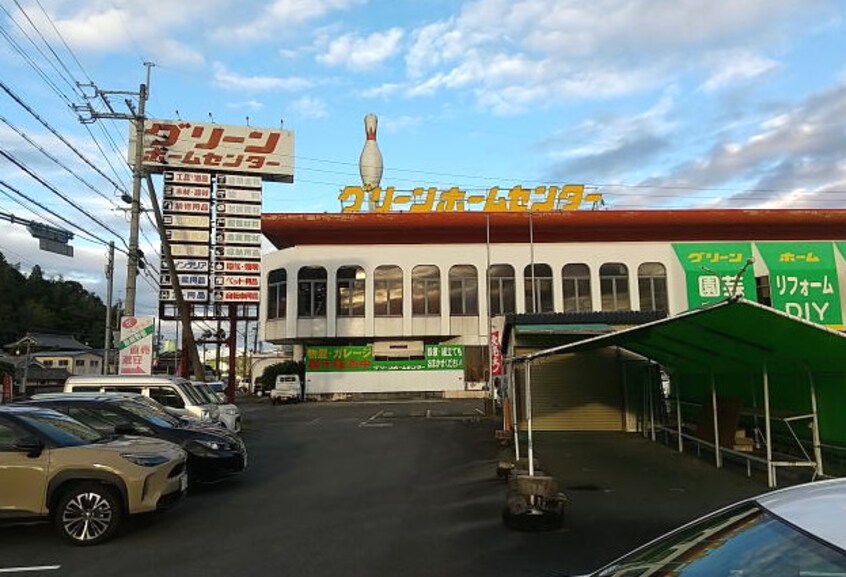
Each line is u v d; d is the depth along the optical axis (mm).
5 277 70500
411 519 9188
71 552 7695
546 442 17469
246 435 21578
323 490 11562
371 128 54031
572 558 7141
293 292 45500
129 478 8172
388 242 46281
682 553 2748
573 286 45094
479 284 45188
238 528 8781
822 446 11461
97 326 81500
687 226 45531
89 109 22328
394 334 44875
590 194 46625
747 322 9906
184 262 39062
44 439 8289
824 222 45500
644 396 18969
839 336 9391
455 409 32406
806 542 2275
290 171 41094
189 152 39875
